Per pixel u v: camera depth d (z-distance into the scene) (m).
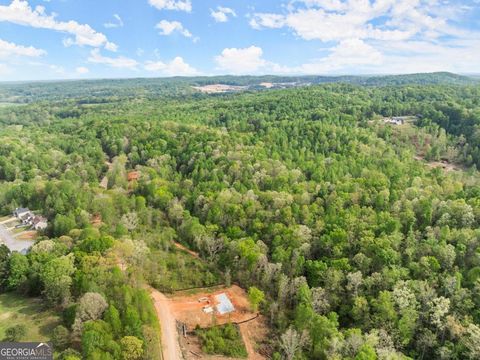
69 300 82.75
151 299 86.69
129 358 66.56
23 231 138.00
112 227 122.38
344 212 119.19
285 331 85.75
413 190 131.62
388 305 80.88
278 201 129.50
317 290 89.81
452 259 93.38
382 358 69.62
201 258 115.50
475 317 78.81
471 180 162.88
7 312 82.62
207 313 92.25
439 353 74.56
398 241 101.75
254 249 104.56
